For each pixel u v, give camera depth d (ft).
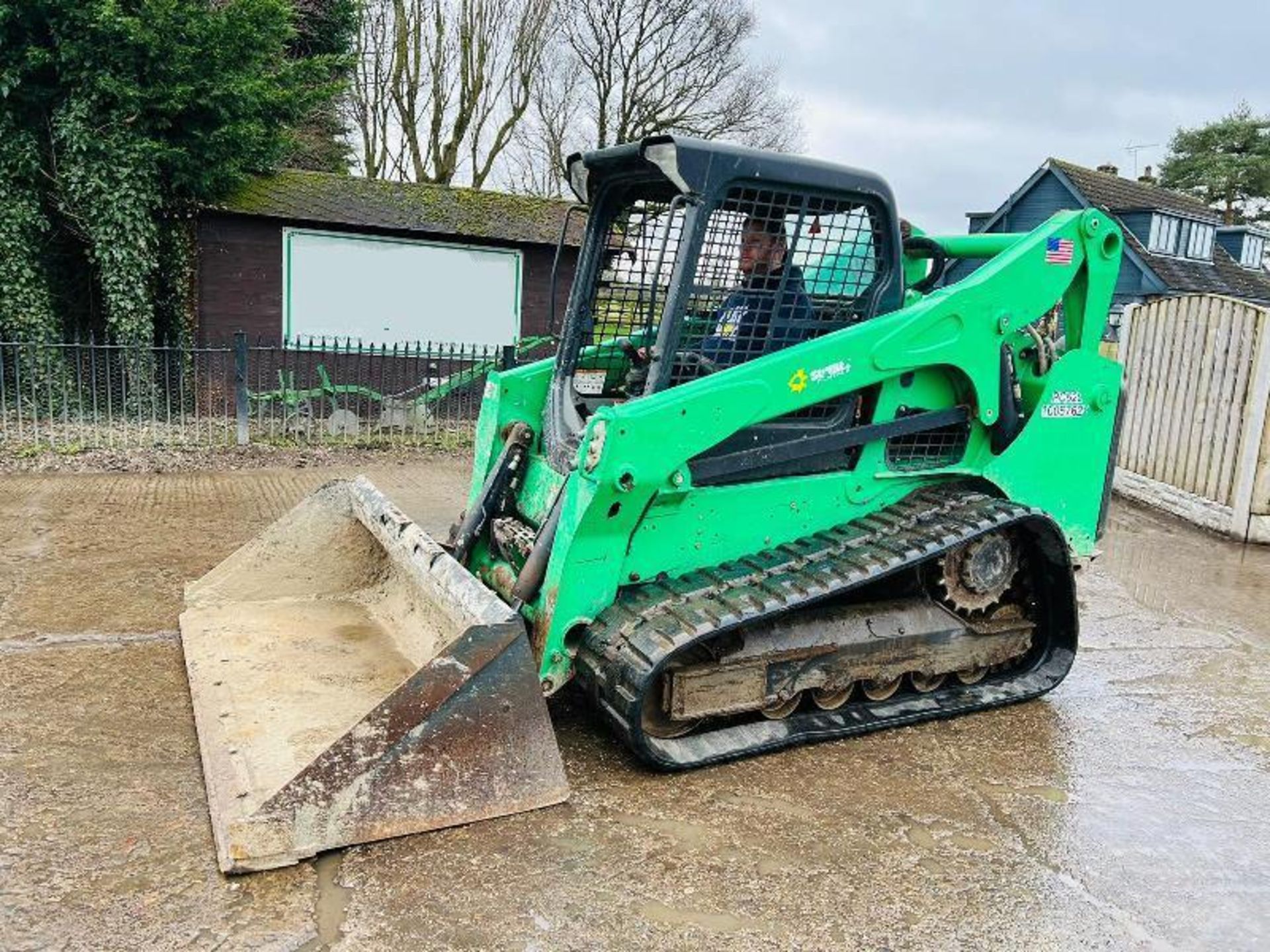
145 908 8.69
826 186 12.34
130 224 37.58
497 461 14.55
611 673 11.04
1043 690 14.28
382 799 9.79
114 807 10.33
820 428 12.84
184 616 14.56
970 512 13.20
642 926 8.83
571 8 85.81
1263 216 135.13
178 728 12.21
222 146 38.75
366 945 8.37
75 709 12.61
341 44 60.59
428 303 42.57
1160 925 9.24
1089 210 14.40
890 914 9.20
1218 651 17.26
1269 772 12.64
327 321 41.39
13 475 27.58
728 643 11.90
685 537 12.23
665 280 12.38
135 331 38.29
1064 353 14.85
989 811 11.23
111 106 37.63
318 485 28.35
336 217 40.52
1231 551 25.14
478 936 8.57
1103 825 11.05
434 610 12.97
